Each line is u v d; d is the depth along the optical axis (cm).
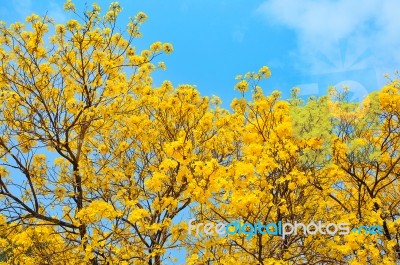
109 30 636
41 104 656
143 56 669
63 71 658
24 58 617
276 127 473
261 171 427
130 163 656
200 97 647
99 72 653
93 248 527
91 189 657
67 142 625
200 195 401
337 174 477
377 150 519
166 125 623
